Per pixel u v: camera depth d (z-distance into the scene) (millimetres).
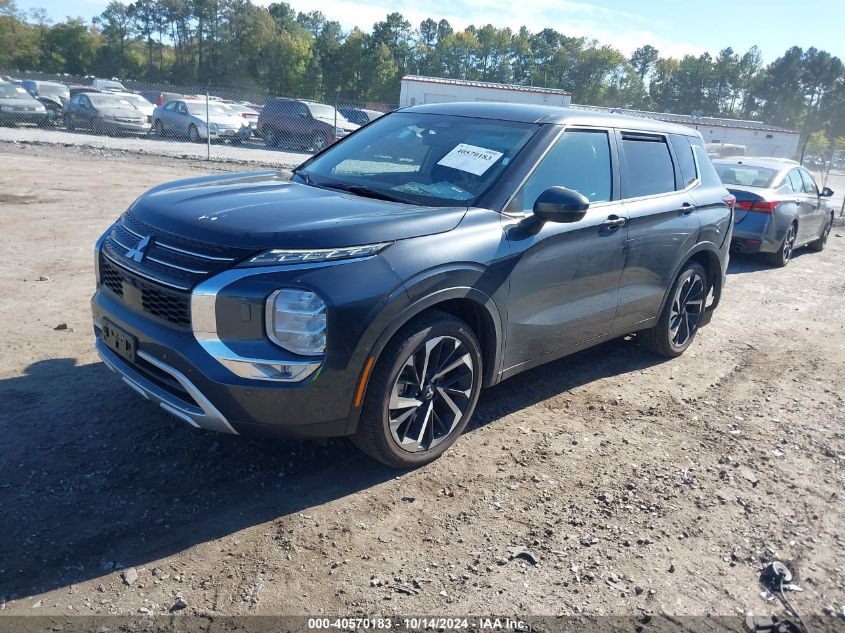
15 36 100562
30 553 2781
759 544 3230
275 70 104500
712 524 3359
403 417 3428
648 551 3113
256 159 20172
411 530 3135
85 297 6070
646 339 5559
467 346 3625
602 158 4527
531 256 3820
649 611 2742
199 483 3354
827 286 9297
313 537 3029
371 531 3102
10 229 8508
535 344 4086
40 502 3104
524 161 3967
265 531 3047
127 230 3500
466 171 3971
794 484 3803
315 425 3127
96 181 13203
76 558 2781
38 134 22078
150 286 3150
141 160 17641
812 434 4465
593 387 4980
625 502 3490
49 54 102375
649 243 4770
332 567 2850
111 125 23531
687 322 5672
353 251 3105
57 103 26469
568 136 4285
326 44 105062
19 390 4160
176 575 2734
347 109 25312
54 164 15312
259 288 2934
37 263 7074
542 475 3689
